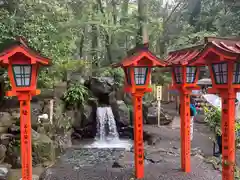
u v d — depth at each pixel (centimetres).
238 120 691
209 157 666
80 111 1159
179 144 820
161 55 1641
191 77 532
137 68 500
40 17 782
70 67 1198
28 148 415
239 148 710
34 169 668
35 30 734
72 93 1124
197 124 1152
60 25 938
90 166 650
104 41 1677
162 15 1612
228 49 368
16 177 603
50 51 793
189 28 1498
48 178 541
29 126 414
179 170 561
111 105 1233
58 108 1014
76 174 562
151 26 1463
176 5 1577
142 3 1396
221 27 1232
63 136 962
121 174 550
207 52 369
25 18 757
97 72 1545
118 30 1457
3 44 695
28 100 412
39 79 902
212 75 394
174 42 1561
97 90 1249
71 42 1113
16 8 776
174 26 1645
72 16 1266
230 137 387
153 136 923
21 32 712
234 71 372
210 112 710
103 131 1159
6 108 929
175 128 1079
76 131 1138
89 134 1150
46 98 1038
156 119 1185
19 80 400
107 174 554
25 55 386
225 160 393
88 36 1691
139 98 516
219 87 386
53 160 735
